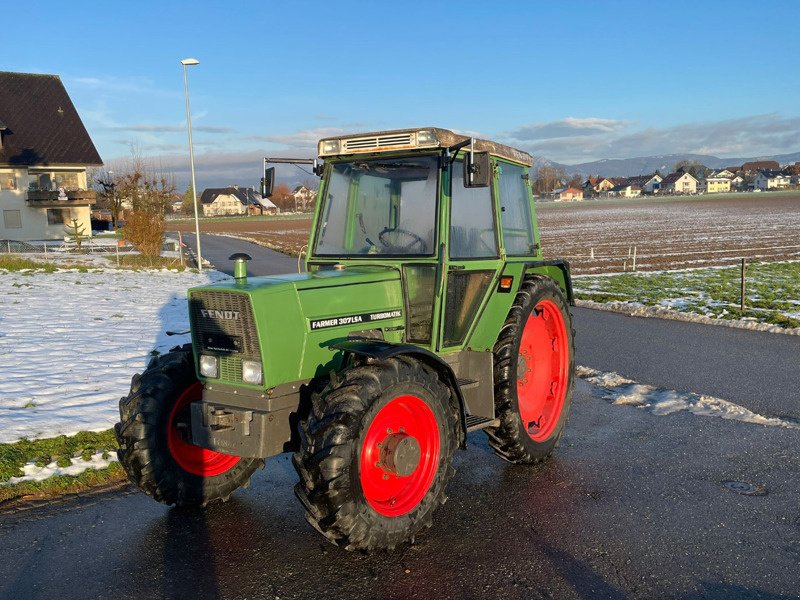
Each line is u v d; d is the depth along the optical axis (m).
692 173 193.25
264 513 4.89
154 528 4.63
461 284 5.18
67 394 7.74
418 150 4.92
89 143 49.91
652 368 9.38
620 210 93.12
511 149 5.81
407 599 3.71
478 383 5.32
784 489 5.18
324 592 3.79
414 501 4.32
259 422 4.22
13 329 12.22
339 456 3.87
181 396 4.91
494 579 3.91
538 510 4.86
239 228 78.75
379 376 4.11
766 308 14.54
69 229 48.69
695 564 4.05
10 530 4.59
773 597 3.69
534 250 6.34
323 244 5.39
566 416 6.23
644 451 6.09
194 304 4.53
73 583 3.88
